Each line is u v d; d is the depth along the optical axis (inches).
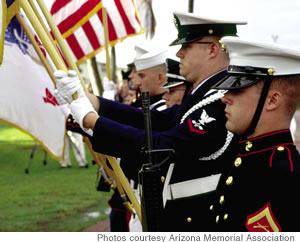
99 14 243.9
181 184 127.3
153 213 105.1
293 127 201.3
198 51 132.5
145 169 106.1
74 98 119.0
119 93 466.6
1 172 553.0
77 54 237.9
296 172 88.8
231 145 121.3
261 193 91.7
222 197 100.1
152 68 225.9
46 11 121.4
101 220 332.2
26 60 165.8
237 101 96.5
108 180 202.5
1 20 123.6
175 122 134.5
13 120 164.4
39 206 378.6
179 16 133.5
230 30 132.0
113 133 118.0
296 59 92.4
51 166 602.9
